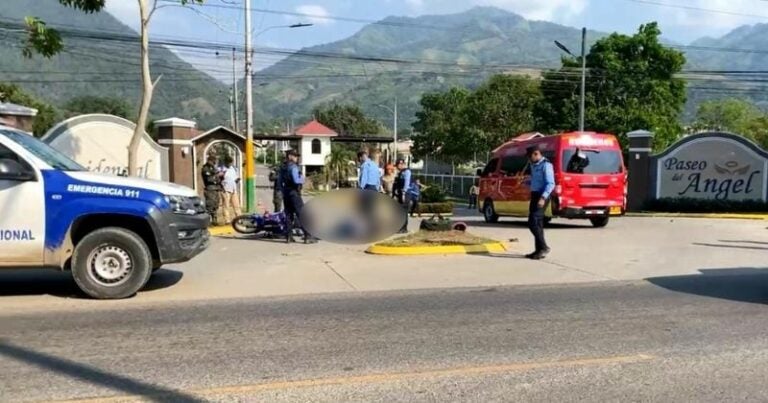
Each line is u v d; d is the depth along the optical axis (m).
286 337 6.55
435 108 68.88
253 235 16.23
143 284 8.62
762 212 24.39
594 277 10.20
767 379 5.29
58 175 8.48
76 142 19.20
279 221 15.34
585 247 13.90
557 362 5.71
